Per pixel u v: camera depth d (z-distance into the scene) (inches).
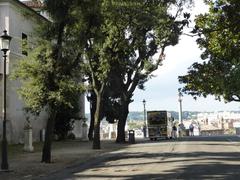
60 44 1010.1
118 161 1056.2
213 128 4318.4
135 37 1565.0
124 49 1482.5
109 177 743.7
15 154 1235.2
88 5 999.0
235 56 598.5
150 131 2383.1
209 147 1433.3
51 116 1030.4
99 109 1524.4
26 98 1014.4
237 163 916.0
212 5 627.5
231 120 4771.2
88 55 1375.5
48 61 991.6
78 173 836.0
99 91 1537.9
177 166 875.4
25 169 899.4
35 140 1918.1
